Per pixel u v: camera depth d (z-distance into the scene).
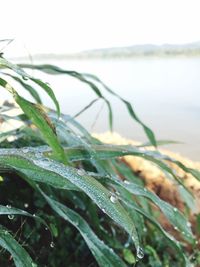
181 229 1.34
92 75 1.94
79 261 1.67
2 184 1.67
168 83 15.07
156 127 6.21
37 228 1.57
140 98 9.81
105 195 0.89
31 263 0.95
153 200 1.28
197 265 1.95
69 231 1.71
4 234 0.98
